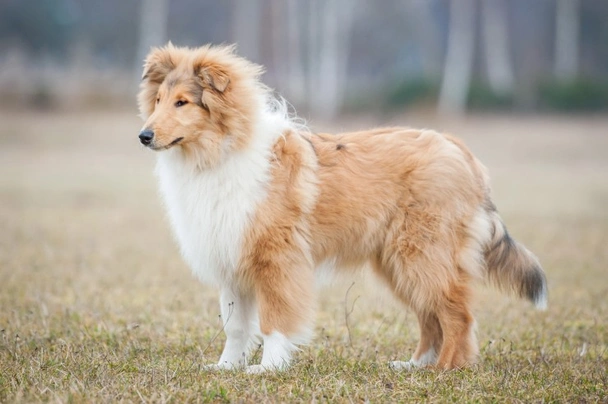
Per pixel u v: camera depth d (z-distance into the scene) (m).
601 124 39.69
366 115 42.75
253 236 7.40
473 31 51.09
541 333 9.17
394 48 53.38
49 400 6.08
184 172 7.64
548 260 13.58
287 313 7.48
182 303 10.56
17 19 52.91
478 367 7.58
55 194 22.09
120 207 20.11
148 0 51.09
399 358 8.25
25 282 11.33
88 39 53.09
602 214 19.14
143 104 8.13
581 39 55.94
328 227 7.74
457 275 7.85
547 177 27.34
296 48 47.72
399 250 7.85
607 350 8.30
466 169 7.97
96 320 9.41
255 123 7.63
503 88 44.28
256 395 6.41
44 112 40.16
